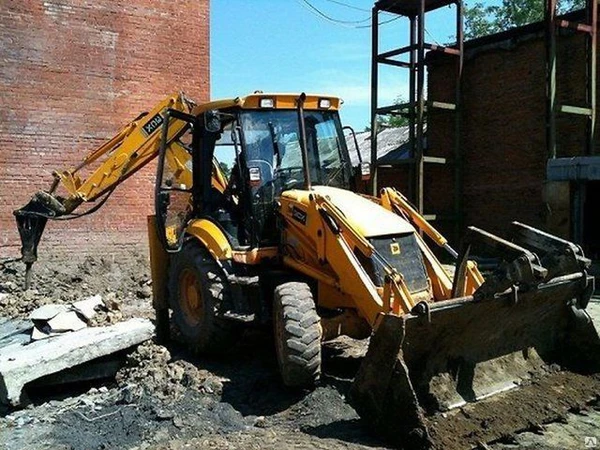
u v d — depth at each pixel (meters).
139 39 14.15
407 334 5.12
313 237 6.55
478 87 16.47
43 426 5.92
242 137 7.20
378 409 5.10
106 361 7.16
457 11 16.25
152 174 14.41
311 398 5.99
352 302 6.36
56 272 12.88
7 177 12.85
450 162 16.52
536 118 15.16
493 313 5.53
